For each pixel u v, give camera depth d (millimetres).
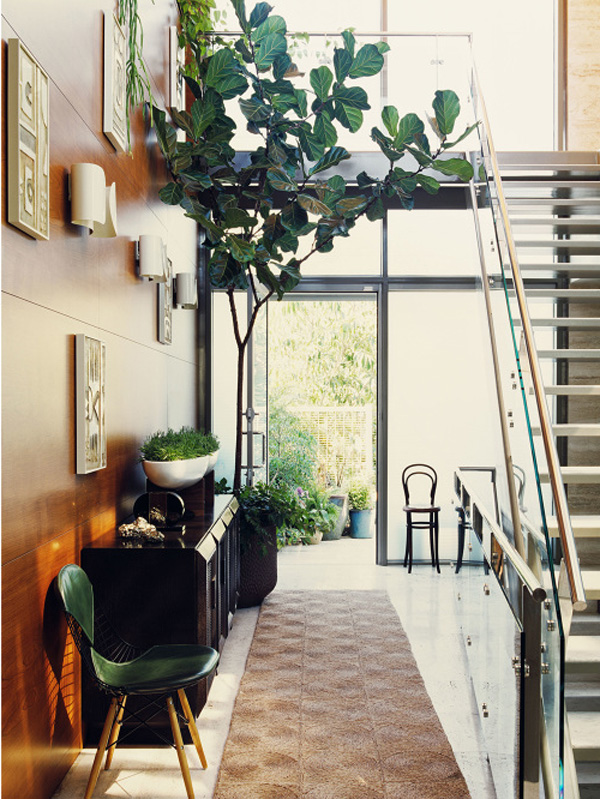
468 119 5852
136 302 3873
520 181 6168
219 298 6672
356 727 3213
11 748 2178
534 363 2805
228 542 4211
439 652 4242
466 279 6727
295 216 5082
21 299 2219
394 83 6180
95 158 3057
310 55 6051
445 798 2615
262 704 3469
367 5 7016
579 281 6238
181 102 5223
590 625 4012
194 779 2758
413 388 6855
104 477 3234
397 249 6801
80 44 2838
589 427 3828
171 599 2945
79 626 2307
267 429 6582
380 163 6082
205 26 5586
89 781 2518
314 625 4758
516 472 3078
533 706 2105
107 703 2961
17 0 2174
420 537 6836
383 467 6758
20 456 2229
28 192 2174
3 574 2105
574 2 6949
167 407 4867
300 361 9695
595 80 6934
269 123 5008
